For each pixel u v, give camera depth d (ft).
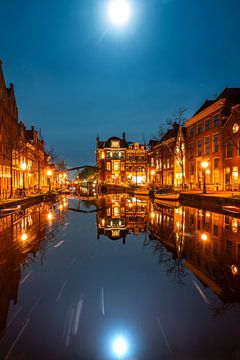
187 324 17.61
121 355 14.52
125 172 297.33
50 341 15.72
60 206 103.24
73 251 36.45
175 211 82.23
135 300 21.22
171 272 27.94
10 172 114.32
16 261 31.68
